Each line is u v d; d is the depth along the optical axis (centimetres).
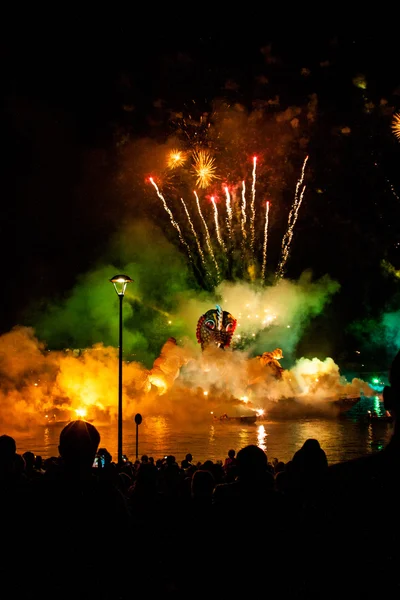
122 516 382
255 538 380
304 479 399
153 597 388
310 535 317
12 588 362
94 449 394
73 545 367
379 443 2334
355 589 291
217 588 379
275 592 361
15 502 388
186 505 560
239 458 412
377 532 289
